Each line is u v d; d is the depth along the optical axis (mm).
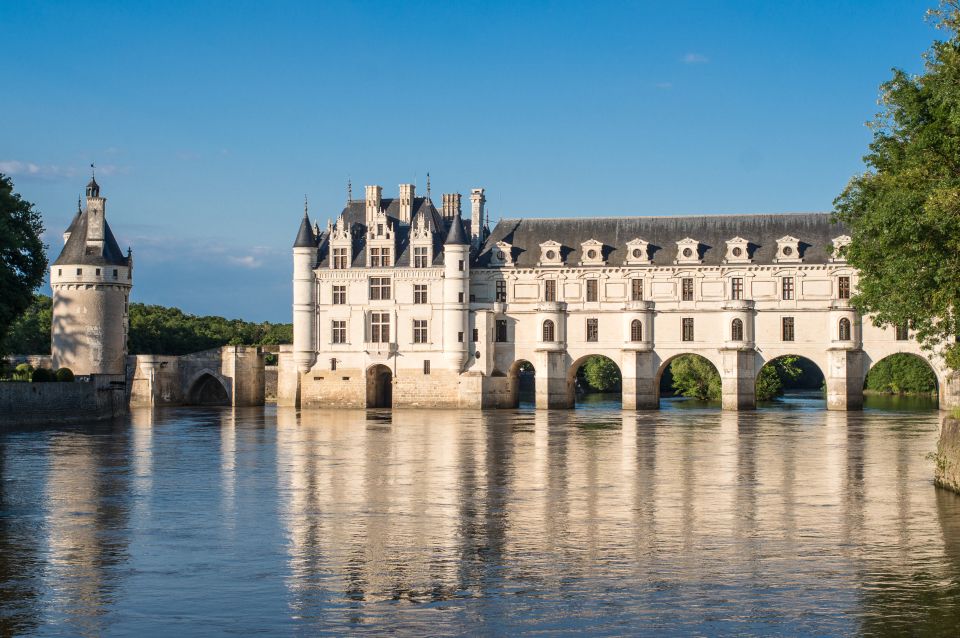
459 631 29422
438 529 42781
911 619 30078
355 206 154375
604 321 141625
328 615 30859
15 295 100562
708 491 52969
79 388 117125
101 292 153875
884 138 64000
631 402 139125
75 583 34406
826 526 42656
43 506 49156
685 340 139000
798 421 110062
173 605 31906
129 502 50281
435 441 84938
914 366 174875
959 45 52594
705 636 28938
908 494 51000
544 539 40625
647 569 35750
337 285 148875
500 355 145500
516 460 68562
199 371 159750
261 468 64438
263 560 37375
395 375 146625
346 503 49594
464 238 144625
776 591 32938
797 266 135625
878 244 59312
